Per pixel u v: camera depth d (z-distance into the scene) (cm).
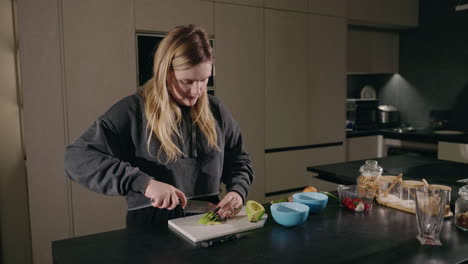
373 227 124
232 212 130
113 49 263
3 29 231
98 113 261
